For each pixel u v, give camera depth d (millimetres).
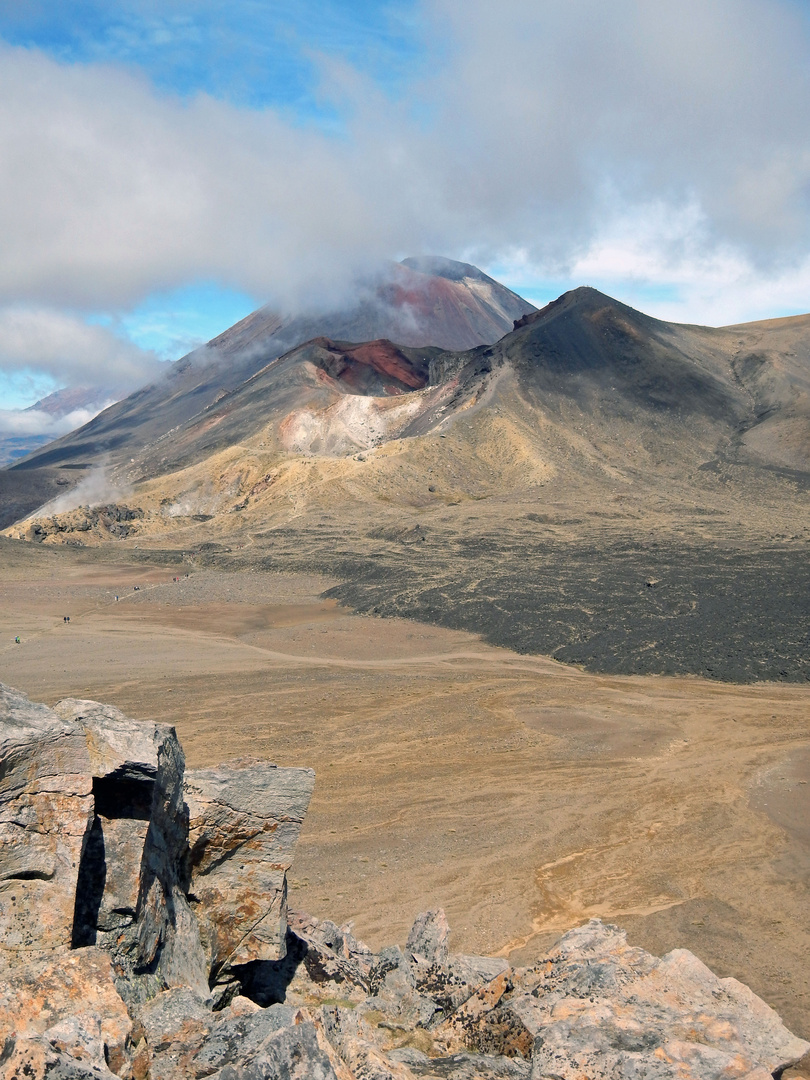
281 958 14258
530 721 58281
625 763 49125
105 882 11312
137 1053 9516
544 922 29984
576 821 40219
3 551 152250
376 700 63688
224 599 117438
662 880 33719
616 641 79188
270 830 14609
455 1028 12984
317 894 32094
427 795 43812
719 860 35656
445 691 66688
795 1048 11875
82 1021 9344
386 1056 10516
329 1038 10336
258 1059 8922
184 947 12727
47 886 10742
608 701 63625
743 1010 12672
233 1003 11992
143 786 12062
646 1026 11938
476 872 34344
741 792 43969
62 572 141250
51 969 9914
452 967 15984
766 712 59750
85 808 11219
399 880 33469
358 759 49781
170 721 57188
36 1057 8336
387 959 16391
